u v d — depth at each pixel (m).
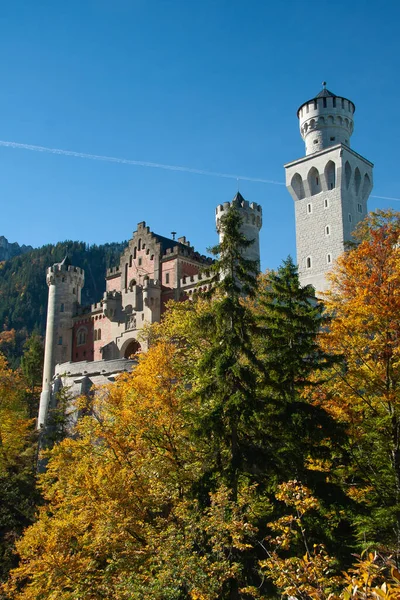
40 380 95.94
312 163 73.75
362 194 75.19
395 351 23.77
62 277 91.44
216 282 27.42
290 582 12.75
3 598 28.91
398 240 26.81
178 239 92.62
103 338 84.44
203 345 35.22
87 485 25.64
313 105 77.62
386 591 7.59
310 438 24.73
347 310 25.08
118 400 29.84
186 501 22.84
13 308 191.62
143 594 18.75
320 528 22.12
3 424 48.44
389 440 25.30
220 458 25.19
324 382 27.58
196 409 28.14
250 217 71.44
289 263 30.55
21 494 45.44
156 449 28.69
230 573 18.16
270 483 23.70
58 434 51.53
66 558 23.72
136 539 24.09
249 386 25.09
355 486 26.62
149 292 76.12
